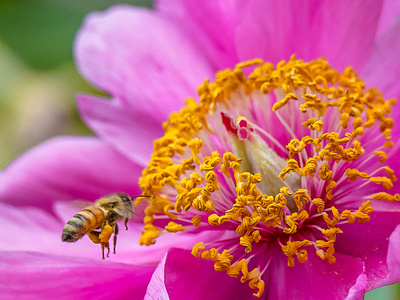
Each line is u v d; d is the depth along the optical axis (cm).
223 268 20
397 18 22
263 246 21
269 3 22
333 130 21
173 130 22
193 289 20
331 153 20
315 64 22
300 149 20
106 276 21
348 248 20
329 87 22
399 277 18
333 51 22
